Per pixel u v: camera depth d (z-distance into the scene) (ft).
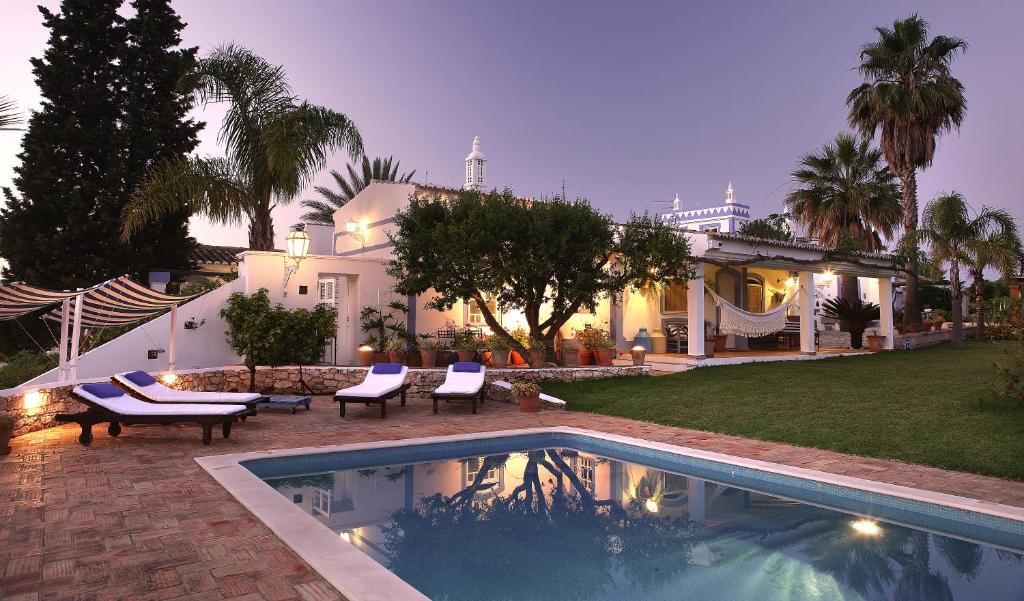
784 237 101.24
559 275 44.27
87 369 39.14
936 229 68.95
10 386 34.83
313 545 13.32
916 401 32.24
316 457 24.44
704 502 19.72
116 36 65.98
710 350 54.85
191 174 50.85
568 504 19.53
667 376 46.03
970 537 16.17
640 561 14.67
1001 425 25.79
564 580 13.44
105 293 30.22
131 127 64.59
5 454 23.16
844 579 13.46
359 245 61.36
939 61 76.23
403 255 44.34
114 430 27.45
